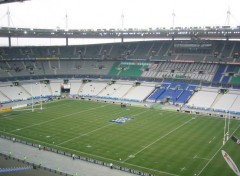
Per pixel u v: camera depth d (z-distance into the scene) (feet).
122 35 432.66
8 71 393.91
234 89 329.11
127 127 236.02
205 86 347.15
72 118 264.11
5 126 238.48
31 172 143.33
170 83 368.27
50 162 165.78
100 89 389.19
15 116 272.31
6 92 356.18
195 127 238.48
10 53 420.36
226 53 377.50
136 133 220.23
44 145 194.18
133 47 445.78
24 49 437.17
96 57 446.60
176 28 369.30
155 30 384.68
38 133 219.61
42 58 435.12
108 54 447.01
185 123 250.98
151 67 403.34
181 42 405.80
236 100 310.04
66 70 428.97
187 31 366.22
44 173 143.64
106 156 175.52
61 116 271.69
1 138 209.05
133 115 277.85
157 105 323.57
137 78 394.52
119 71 415.03
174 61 396.37
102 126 238.48
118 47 453.99
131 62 423.23
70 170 154.92
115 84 394.11
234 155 177.27
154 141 201.98
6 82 374.84
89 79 414.00
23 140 203.82
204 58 383.04
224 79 346.95
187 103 323.98
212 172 153.69
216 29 342.85
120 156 175.42
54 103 334.65
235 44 385.50
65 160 169.48
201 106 313.53
